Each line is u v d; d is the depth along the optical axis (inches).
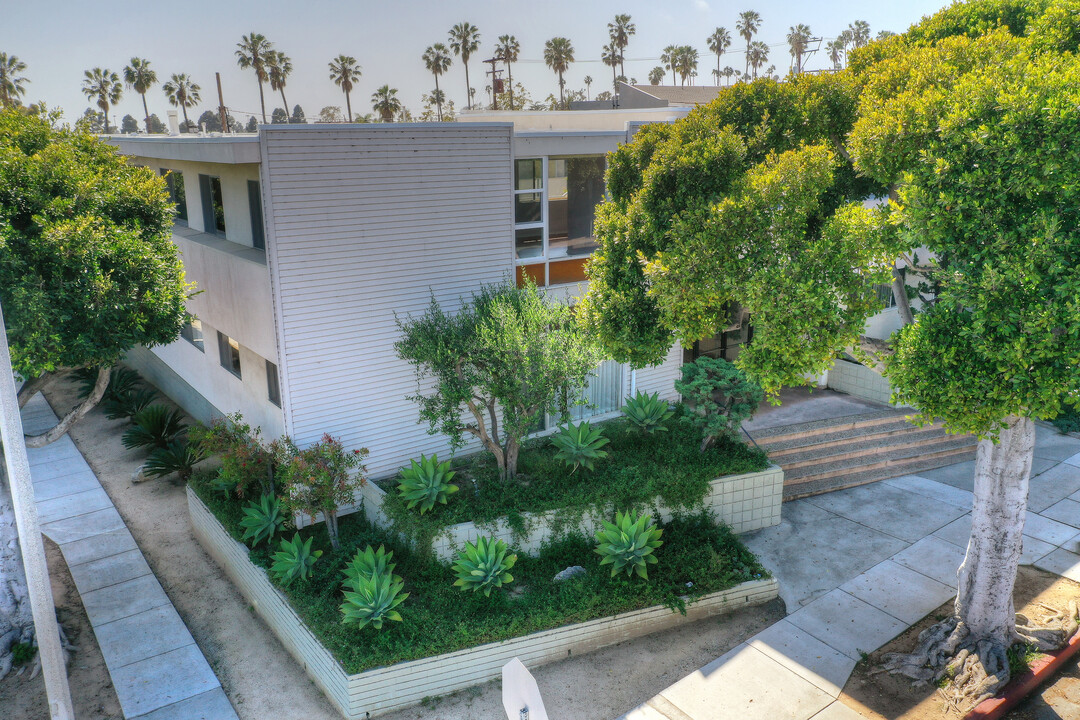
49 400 821.2
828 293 329.7
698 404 522.9
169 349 768.9
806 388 725.9
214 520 502.0
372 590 388.2
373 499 495.8
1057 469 602.5
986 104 297.4
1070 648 387.5
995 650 369.1
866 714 349.7
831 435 620.1
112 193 428.8
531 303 466.6
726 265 354.9
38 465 665.6
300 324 474.3
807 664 386.0
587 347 456.8
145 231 442.3
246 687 392.2
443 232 511.5
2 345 223.1
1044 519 523.5
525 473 515.8
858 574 465.1
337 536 469.1
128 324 405.7
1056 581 447.8
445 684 380.8
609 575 434.9
